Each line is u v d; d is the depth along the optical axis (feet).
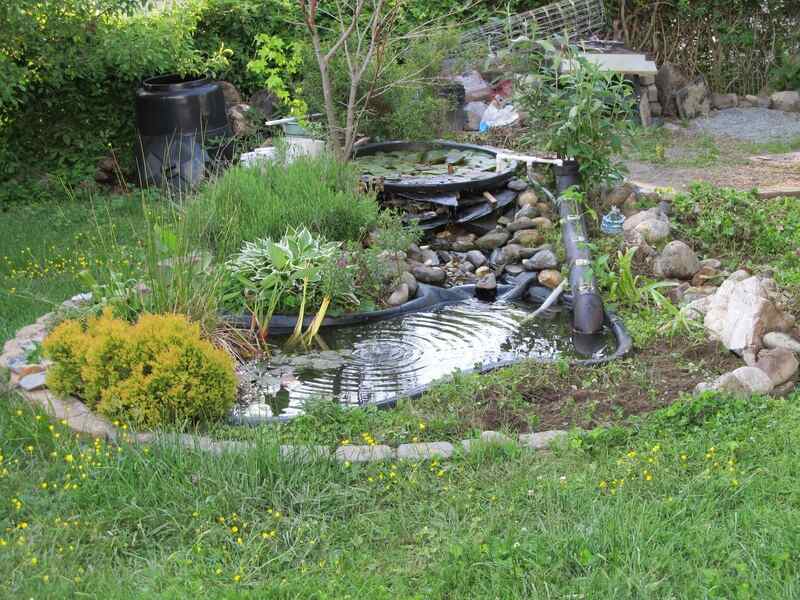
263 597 12.58
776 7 46.16
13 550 13.58
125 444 16.16
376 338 22.82
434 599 12.59
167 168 34.60
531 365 19.45
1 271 26.27
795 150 37.73
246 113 38.17
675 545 13.43
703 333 20.92
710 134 40.37
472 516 14.42
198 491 14.98
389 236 25.31
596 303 22.76
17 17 31.45
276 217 25.46
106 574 13.21
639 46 47.34
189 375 17.17
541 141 28.53
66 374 18.06
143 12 36.96
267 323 22.45
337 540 14.10
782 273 24.40
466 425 17.31
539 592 12.52
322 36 39.06
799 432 16.17
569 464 15.71
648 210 27.86
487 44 38.75
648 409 17.75
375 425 17.38
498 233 28.50
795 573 12.64
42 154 36.65
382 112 35.24
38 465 16.08
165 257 21.93
